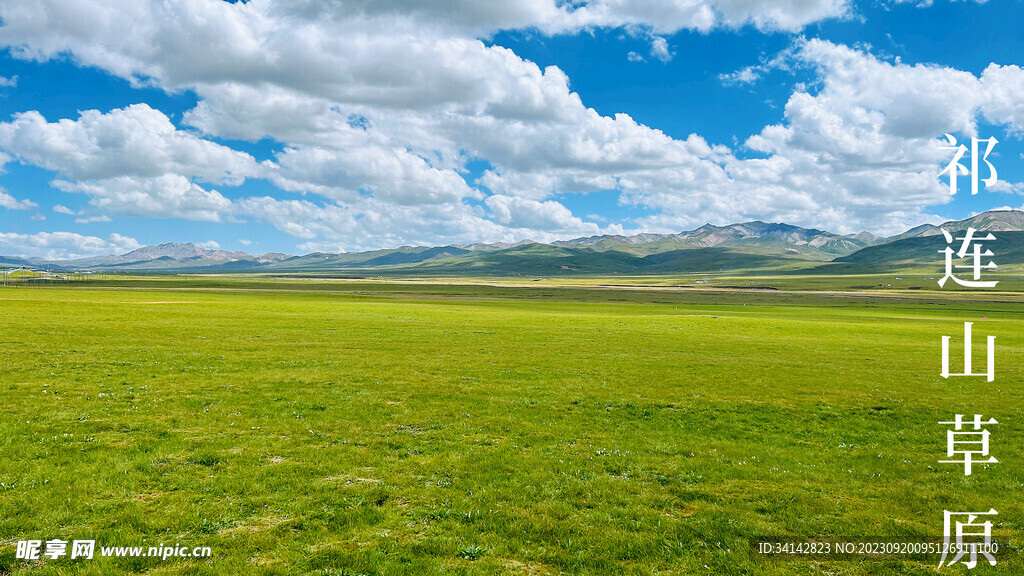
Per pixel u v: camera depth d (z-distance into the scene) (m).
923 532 17.02
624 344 63.50
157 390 31.41
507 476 20.53
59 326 60.00
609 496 19.02
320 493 18.09
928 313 157.88
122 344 48.91
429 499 18.19
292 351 49.19
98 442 21.72
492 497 18.52
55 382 32.00
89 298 117.25
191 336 57.25
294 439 23.64
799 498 19.39
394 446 23.48
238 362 42.16
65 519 15.55
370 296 198.75
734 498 19.30
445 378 38.81
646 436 26.62
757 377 42.84
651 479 20.86
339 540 15.27
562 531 16.39
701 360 51.66
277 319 80.56
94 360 39.91
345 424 26.33
